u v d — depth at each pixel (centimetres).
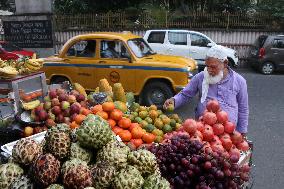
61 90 464
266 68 1438
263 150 633
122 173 232
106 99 464
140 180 232
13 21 1441
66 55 908
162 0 1983
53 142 246
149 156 246
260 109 900
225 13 1702
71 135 262
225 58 366
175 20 1734
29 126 436
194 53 1373
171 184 251
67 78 908
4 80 484
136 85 853
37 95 538
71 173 220
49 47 1445
